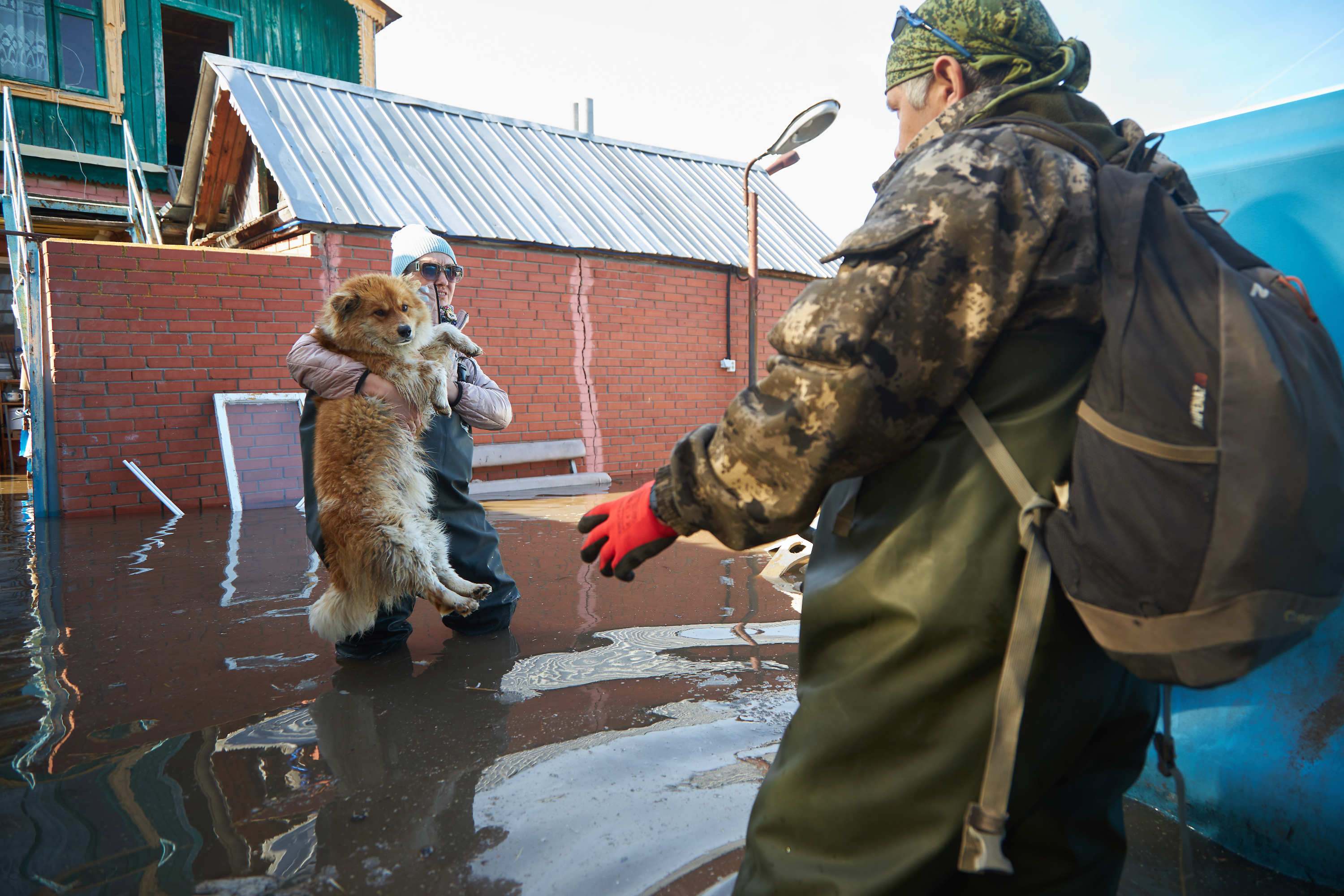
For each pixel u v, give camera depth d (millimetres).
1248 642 881
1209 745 1796
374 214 8500
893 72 1426
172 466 7625
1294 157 1660
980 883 1180
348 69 15609
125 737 2396
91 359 7262
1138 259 1014
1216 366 914
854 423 1055
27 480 10086
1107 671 1106
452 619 3436
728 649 3238
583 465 10172
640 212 11281
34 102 12078
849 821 1121
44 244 7145
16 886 1621
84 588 4406
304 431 3184
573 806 1938
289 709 2619
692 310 11102
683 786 2041
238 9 14117
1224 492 885
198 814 1919
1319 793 1604
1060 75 1247
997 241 1045
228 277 7848
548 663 3072
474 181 10055
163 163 13258
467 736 2375
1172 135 1897
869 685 1126
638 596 4137
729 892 1573
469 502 3436
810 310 1090
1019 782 1061
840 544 1249
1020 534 1049
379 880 1635
